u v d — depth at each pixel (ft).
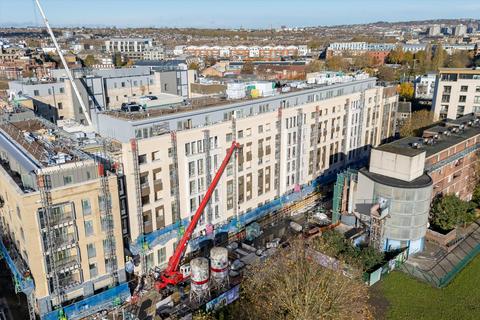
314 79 349.61
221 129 237.45
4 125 230.89
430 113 428.56
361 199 238.07
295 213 296.92
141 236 209.77
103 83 364.17
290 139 284.41
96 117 237.45
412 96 629.92
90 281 184.34
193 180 229.86
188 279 213.87
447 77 417.08
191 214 233.76
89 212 178.29
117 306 190.70
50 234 166.71
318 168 318.65
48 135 215.51
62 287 176.04
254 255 232.53
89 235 180.34
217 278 200.44
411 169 220.23
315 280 170.19
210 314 178.40
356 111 341.41
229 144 244.42
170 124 220.43
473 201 293.84
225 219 254.27
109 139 217.15
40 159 177.27
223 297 186.60
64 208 171.12
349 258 203.92
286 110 275.18
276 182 285.84
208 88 410.31
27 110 256.32
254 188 268.62
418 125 405.59
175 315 185.26
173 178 219.61
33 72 645.10
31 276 170.40
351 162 352.69
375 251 211.00
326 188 330.54
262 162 269.44
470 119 351.05
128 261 206.28
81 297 183.73
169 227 223.92
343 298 167.53
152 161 209.67
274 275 180.24
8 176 179.52
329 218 279.49
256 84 287.69
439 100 424.46
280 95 278.67
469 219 262.06
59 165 170.71
